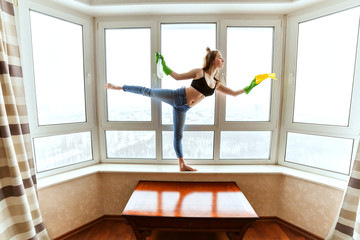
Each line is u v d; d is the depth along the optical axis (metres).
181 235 1.52
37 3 1.36
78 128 1.66
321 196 1.40
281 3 1.44
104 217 1.71
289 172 1.58
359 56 1.31
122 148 1.83
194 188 1.50
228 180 1.63
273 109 1.72
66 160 1.63
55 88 1.53
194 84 1.38
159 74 1.46
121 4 1.47
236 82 1.71
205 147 1.80
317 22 1.49
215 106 1.72
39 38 1.42
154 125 1.76
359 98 1.33
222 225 1.21
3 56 1.02
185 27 1.68
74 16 1.56
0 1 1.05
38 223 1.22
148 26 1.65
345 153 1.43
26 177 1.15
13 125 1.08
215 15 1.64
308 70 1.57
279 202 1.64
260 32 1.67
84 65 1.67
